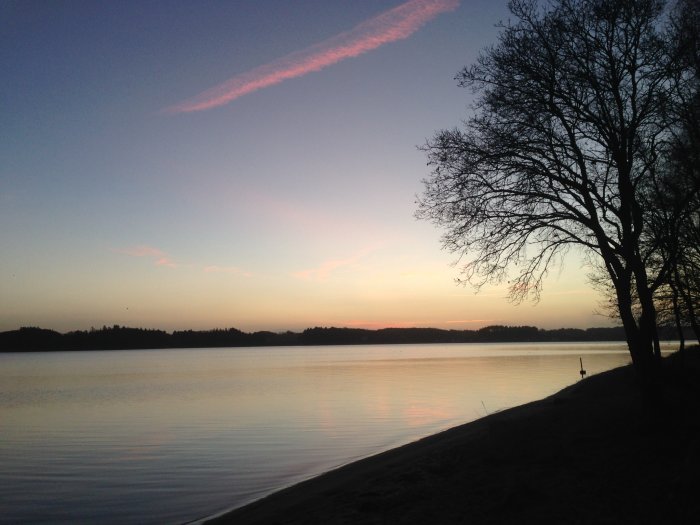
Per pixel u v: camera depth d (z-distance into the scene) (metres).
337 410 36.16
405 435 26.39
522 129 14.80
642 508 8.43
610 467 10.79
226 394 49.38
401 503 10.83
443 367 90.00
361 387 53.66
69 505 15.90
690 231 18.33
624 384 26.12
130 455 22.75
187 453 22.94
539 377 62.16
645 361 13.84
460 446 16.69
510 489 10.02
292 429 28.69
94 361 160.62
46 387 61.91
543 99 14.23
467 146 15.34
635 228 14.16
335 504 12.21
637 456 11.26
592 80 13.77
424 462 15.14
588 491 9.53
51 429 30.14
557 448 13.02
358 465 18.73
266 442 25.16
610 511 8.48
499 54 14.92
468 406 37.06
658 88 14.02
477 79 15.22
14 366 127.69
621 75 14.02
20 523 14.41
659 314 26.77
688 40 13.10
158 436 27.33
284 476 18.62
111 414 36.53
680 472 9.39
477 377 64.12
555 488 9.95
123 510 15.30
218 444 24.84
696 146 13.79
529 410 25.17
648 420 13.46
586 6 14.12
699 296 23.50
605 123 14.12
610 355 127.81
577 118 14.33
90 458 22.30
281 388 54.53
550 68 14.38
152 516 14.69
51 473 19.80
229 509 14.87
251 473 19.23
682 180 15.06
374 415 33.44
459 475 12.45
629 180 13.97
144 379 73.62
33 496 16.81
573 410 19.52
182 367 111.88
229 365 119.62
